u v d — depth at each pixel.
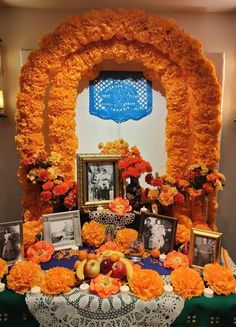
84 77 1.94
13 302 1.31
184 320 1.32
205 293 1.32
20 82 1.81
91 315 1.29
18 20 1.97
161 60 1.88
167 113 1.96
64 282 1.33
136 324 1.31
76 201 1.83
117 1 1.86
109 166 1.85
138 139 2.03
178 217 1.89
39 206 1.90
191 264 1.53
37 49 1.81
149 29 1.81
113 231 1.76
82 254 1.55
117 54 1.86
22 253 1.57
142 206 1.88
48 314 1.30
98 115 1.99
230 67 2.11
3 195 2.14
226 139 2.19
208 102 1.85
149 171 1.80
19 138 1.83
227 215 2.31
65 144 1.89
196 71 1.84
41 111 1.86
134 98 2.00
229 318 1.33
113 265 1.42
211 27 2.06
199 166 1.85
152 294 1.30
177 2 1.87
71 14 1.99
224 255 1.66
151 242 1.68
